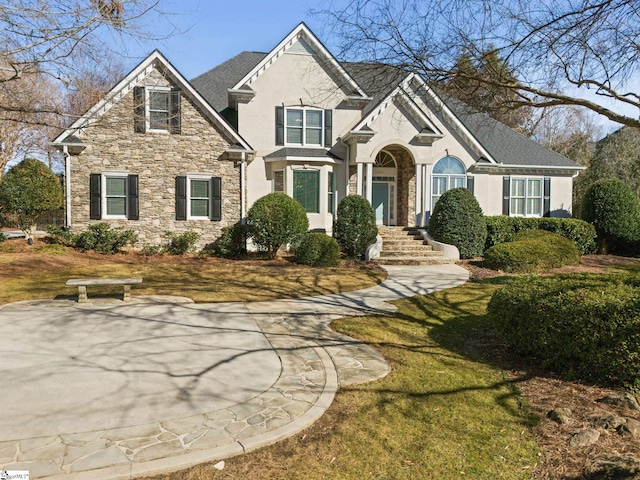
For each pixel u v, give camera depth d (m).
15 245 15.84
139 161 16.22
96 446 3.58
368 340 6.71
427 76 6.04
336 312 8.48
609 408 4.42
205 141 16.70
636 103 5.25
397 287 11.15
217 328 7.22
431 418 4.25
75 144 15.34
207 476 3.29
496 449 3.75
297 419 4.12
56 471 3.22
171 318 7.79
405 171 20.11
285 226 15.23
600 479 3.30
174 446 3.60
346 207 15.98
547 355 5.44
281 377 5.18
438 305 9.14
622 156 30.28
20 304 8.69
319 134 18.48
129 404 4.38
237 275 12.48
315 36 17.83
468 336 7.04
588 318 4.97
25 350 5.96
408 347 6.41
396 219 20.56
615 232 18.30
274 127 18.03
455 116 18.02
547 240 15.16
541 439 3.90
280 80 18.02
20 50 8.88
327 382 5.04
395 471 3.43
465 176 19.11
